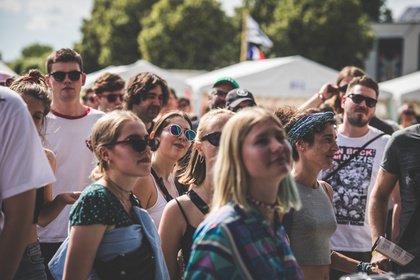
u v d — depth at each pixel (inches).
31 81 135.3
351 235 173.5
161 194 137.8
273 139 83.7
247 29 728.3
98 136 108.3
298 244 122.3
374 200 151.6
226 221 81.3
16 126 93.4
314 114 130.3
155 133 142.8
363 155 177.8
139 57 1519.4
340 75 213.6
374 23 1560.0
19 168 92.9
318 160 127.9
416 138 141.0
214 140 114.2
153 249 106.3
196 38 1375.5
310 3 1266.0
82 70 173.9
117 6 1518.2
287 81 542.6
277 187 86.9
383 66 1563.7
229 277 79.4
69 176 165.0
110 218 102.3
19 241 93.4
